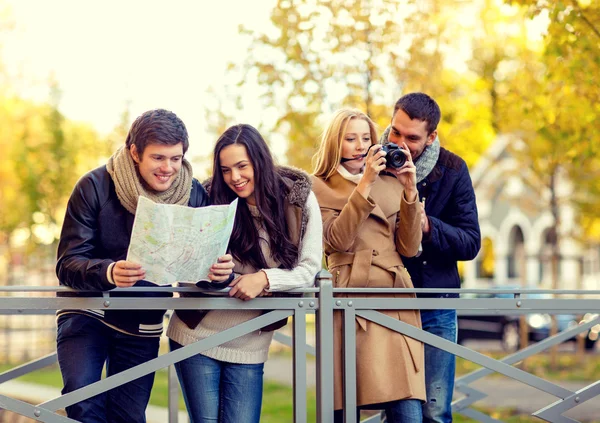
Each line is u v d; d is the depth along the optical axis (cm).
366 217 355
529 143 1392
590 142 701
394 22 809
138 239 296
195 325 347
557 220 1545
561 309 374
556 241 1548
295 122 845
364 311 356
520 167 1644
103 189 332
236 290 332
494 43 1174
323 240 369
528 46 1100
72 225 328
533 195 2042
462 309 364
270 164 345
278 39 823
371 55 812
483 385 1180
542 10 648
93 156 1683
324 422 348
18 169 1542
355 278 363
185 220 297
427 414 395
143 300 330
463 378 513
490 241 2894
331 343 349
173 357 333
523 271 1638
